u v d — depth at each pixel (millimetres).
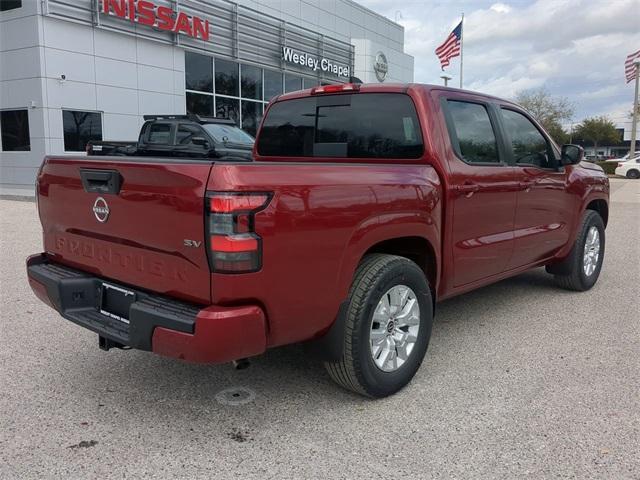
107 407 3465
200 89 20906
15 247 8633
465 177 4117
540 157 5215
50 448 2990
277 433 3158
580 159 5297
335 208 3086
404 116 4090
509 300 5922
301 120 4746
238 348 2762
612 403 3504
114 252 3248
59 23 16391
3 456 2908
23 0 16016
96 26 17172
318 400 3572
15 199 15812
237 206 2668
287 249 2871
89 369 4039
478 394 3641
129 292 3182
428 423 3262
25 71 16375
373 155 4262
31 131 16625
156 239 2934
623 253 8742
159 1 18891
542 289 6398
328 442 3059
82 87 17125
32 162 16781
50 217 3738
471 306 5695
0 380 3834
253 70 23219
